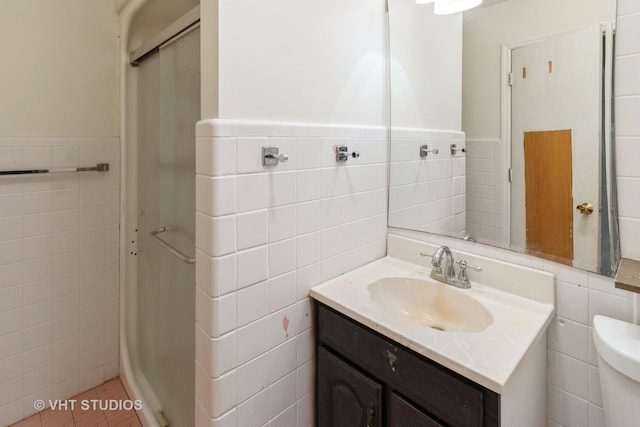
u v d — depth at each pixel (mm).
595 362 978
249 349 1017
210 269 919
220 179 899
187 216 1255
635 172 892
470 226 1249
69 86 1610
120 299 1848
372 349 998
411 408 899
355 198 1335
